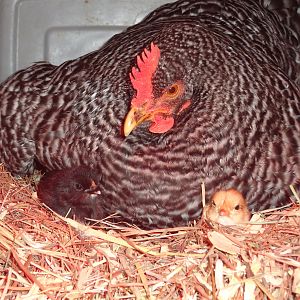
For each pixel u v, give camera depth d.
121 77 0.36
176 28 0.35
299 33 0.48
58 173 0.38
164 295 0.31
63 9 0.52
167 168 0.35
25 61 0.52
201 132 0.35
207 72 0.34
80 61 0.39
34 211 0.36
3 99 0.40
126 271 0.32
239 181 0.36
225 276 0.32
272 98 0.37
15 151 0.40
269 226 0.34
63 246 0.33
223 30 0.40
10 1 0.52
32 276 0.31
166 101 0.34
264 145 0.36
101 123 0.36
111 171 0.36
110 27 0.52
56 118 0.38
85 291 0.31
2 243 0.33
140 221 0.37
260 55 0.39
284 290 0.31
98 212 0.37
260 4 0.48
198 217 0.36
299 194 0.37
